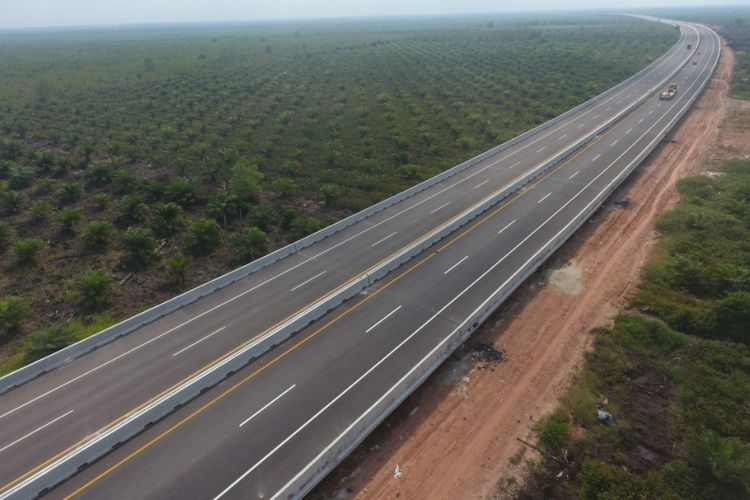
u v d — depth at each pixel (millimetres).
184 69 114375
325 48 157750
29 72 113562
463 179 48250
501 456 19750
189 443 19703
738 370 22719
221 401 21797
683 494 17297
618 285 30672
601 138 58281
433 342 25375
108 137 62812
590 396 21953
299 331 26500
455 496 18266
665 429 20047
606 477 17688
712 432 18672
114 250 36094
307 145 59438
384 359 24219
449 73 103250
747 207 37875
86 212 41781
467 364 24672
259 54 145125
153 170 51938
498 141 59531
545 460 19391
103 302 30094
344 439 18938
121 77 105000
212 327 26969
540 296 30016
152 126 65312
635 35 155375
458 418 21594
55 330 26172
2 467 18828
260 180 48000
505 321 27844
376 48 154250
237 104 80000
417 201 43500
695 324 25672
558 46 138750
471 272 31766
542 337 26453
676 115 65125
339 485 18672
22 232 38219
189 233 37281
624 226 38094
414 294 29594
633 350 24500
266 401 21766
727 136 57156
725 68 96688
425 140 60219
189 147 58125
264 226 39281
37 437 20203
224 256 35531
